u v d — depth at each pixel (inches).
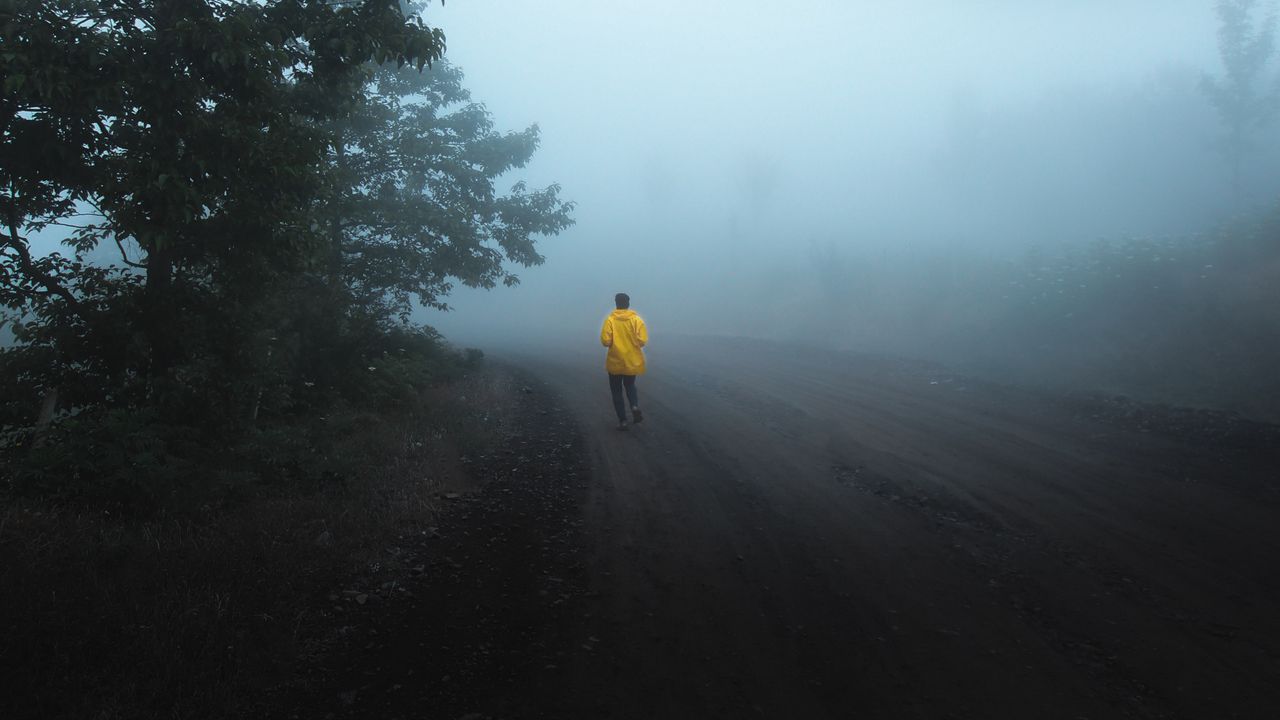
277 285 302.0
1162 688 128.7
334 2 302.5
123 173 228.1
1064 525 211.8
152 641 130.7
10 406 240.7
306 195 278.8
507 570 184.4
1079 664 137.3
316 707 122.9
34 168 234.4
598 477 273.0
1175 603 162.2
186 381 257.4
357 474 254.5
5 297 251.3
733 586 174.7
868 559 190.9
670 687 130.0
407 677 132.8
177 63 236.5
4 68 201.3
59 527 172.7
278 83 287.7
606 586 174.9
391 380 418.3
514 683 131.1
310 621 151.6
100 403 253.3
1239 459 269.4
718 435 341.4
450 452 301.6
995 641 146.7
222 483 218.1
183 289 270.5
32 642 123.8
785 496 246.2
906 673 134.6
